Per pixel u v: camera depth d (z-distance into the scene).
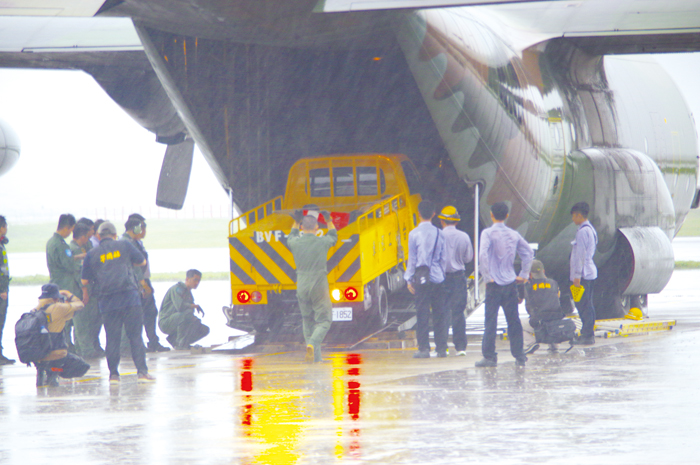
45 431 22.53
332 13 36.00
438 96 41.56
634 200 52.19
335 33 38.66
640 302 54.75
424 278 38.31
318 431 21.64
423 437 20.58
